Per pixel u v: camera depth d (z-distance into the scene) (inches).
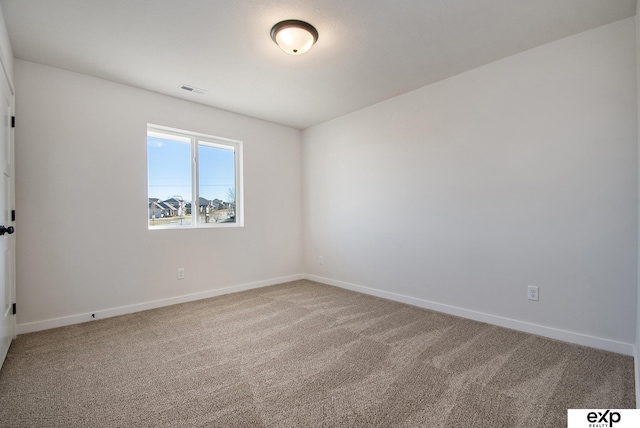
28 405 62.7
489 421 57.3
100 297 116.8
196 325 108.9
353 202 158.2
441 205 122.3
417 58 104.0
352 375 74.3
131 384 70.7
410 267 133.5
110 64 106.5
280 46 89.7
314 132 180.1
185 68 109.7
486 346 89.8
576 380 70.8
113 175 120.0
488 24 85.5
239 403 63.5
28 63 103.3
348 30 87.7
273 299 142.4
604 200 86.5
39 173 104.9
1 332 77.9
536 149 98.0
